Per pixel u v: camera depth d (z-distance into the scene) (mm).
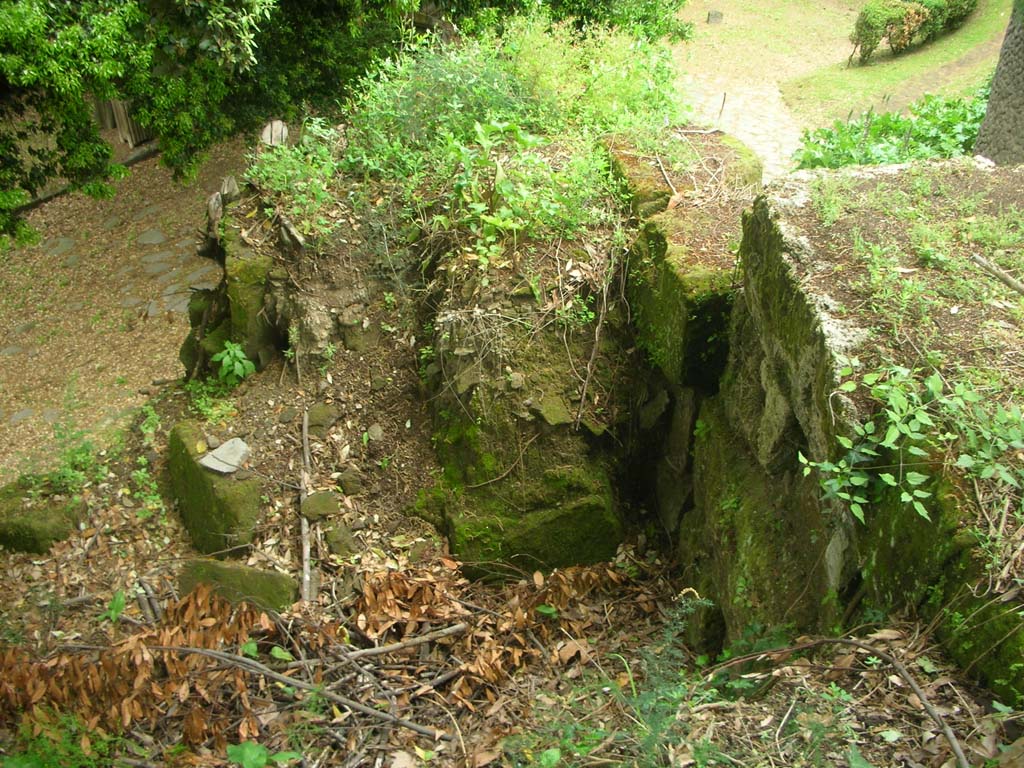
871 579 3141
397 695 4148
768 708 2867
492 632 4605
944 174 4492
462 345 5246
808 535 3666
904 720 2637
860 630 3092
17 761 3377
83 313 10273
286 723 3850
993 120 7973
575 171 5629
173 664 3922
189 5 6984
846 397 3225
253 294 6047
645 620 4762
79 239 11602
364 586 4727
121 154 13008
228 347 6016
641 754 2693
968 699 2635
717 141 6234
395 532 5227
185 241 11359
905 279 3680
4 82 6629
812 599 3594
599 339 5289
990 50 14828
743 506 4172
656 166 5848
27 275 11039
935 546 2857
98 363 9359
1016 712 2506
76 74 6375
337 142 6711
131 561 5469
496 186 5566
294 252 6051
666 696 2877
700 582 4531
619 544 5188
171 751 3650
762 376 4059
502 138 6168
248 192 6500
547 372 5195
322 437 5629
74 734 3662
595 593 4941
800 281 3693
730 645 4043
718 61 16281
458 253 5637
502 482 5105
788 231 3928
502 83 6871
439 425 5395
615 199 5664
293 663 4270
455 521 5086
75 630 4992
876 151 7223
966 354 3332
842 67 15703
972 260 3789
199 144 8297
